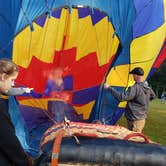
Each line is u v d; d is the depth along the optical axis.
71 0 8.80
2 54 7.96
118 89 9.71
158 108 28.47
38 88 8.77
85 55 9.24
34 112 8.79
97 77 9.41
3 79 3.97
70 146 4.36
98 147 4.36
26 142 8.20
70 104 9.18
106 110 9.59
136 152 4.33
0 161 3.80
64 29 8.91
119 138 4.74
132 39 9.56
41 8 8.35
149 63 9.90
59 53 8.96
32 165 4.15
